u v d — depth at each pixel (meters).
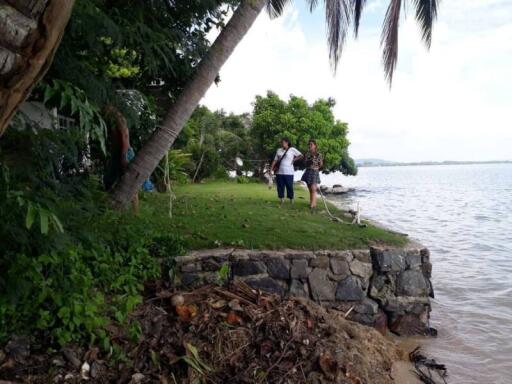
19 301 3.26
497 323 6.09
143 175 5.62
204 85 5.74
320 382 3.60
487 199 28.62
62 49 4.04
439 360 4.91
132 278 4.21
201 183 17.19
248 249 5.31
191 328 3.85
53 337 3.27
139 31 5.11
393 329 5.53
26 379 2.95
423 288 5.59
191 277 4.84
